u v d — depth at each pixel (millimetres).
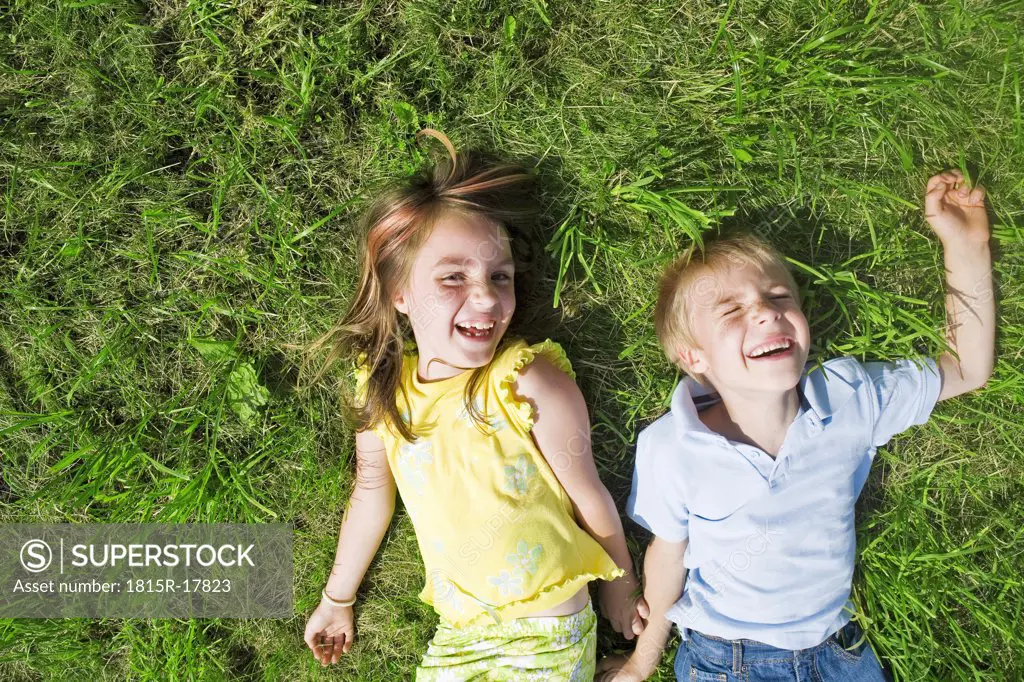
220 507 1729
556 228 1633
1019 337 1615
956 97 1559
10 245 1717
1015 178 1579
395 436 1544
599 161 1611
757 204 1604
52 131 1687
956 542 1705
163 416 1745
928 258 1604
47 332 1688
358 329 1602
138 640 1767
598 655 1774
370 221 1551
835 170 1605
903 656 1655
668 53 1604
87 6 1642
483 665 1543
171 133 1662
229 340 1714
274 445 1730
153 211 1655
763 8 1579
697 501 1521
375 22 1633
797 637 1544
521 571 1493
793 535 1509
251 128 1660
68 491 1715
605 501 1534
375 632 1782
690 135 1604
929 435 1680
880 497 1712
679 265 1521
